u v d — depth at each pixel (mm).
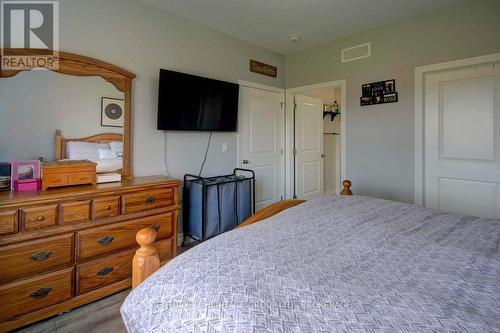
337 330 605
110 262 1971
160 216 2260
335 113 5125
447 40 2734
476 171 2684
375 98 3230
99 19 2340
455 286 783
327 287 764
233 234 1169
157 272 913
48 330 1646
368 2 2631
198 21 3016
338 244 1081
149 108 2682
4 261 1553
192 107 2938
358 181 3406
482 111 2641
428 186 2941
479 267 898
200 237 2783
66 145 2180
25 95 2002
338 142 5402
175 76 2758
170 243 2340
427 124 2930
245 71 3584
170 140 2863
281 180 4184
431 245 1083
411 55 2959
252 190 3650
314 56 3787
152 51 2684
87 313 1809
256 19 2975
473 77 2672
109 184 2119
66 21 2172
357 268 887
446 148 2840
